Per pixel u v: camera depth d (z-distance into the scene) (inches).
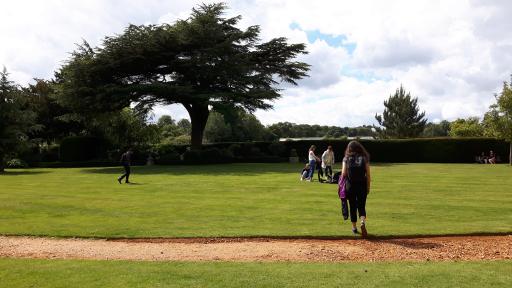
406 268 241.0
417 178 808.9
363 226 321.1
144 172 1045.2
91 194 600.7
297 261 266.1
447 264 250.4
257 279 221.6
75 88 1326.3
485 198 532.1
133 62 1401.3
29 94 1747.0
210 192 616.1
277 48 1523.1
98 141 1601.9
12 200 539.5
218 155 1465.3
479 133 2151.8
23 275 232.8
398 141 1614.2
